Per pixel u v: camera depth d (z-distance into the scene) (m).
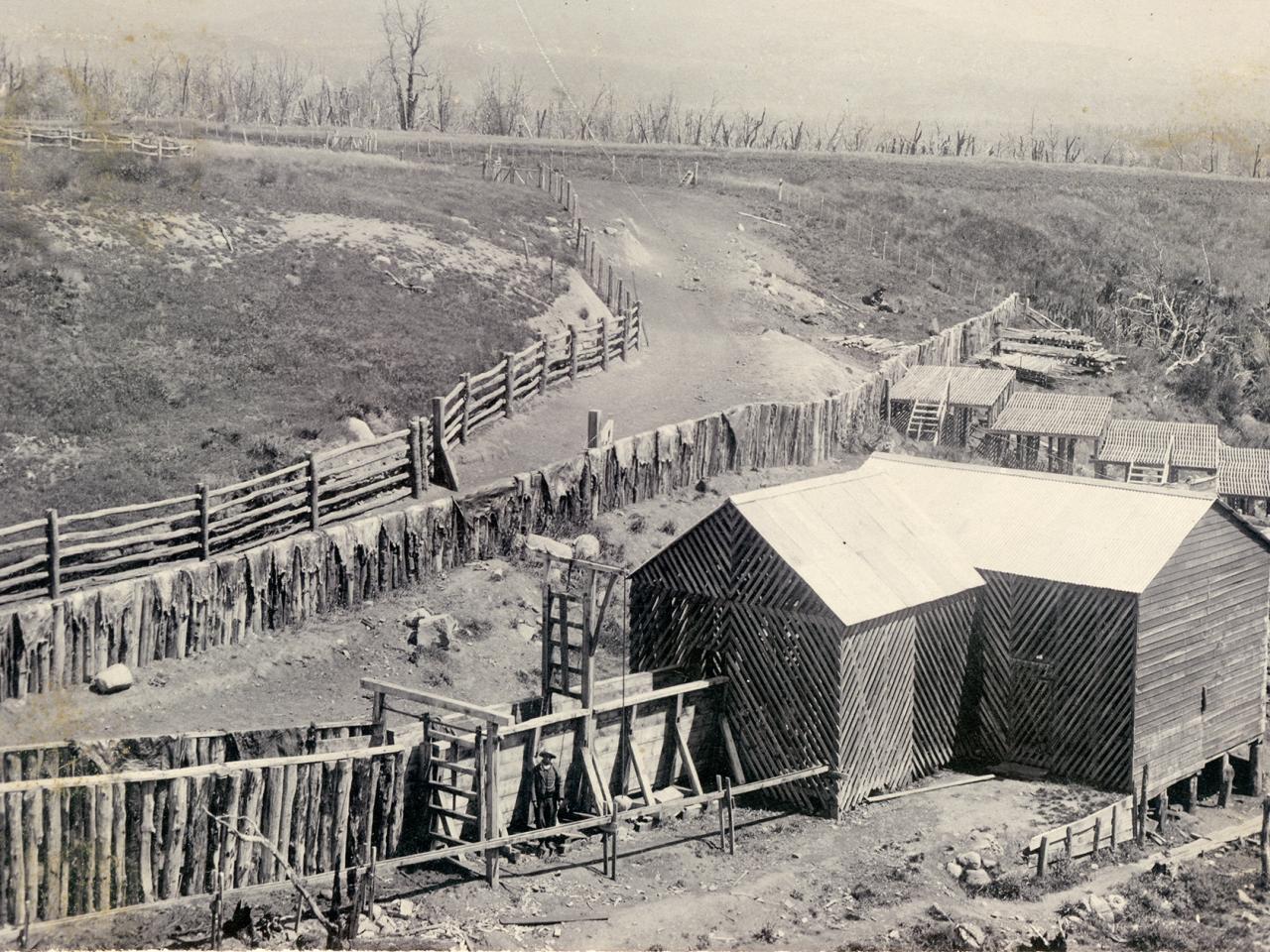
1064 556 30.81
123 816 20.84
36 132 53.16
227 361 39.53
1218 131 130.88
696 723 28.86
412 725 25.14
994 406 53.56
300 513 30.81
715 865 25.80
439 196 62.28
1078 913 24.83
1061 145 136.75
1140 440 52.72
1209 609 31.30
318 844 23.19
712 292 64.62
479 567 33.50
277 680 27.84
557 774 26.11
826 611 27.52
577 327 51.19
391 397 39.97
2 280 40.09
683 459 40.41
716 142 126.88
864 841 26.98
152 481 32.97
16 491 31.53
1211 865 27.94
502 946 22.03
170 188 50.38
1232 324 77.50
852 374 55.47
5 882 19.77
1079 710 30.09
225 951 20.64
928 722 30.17
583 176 84.31
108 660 26.19
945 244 84.69
